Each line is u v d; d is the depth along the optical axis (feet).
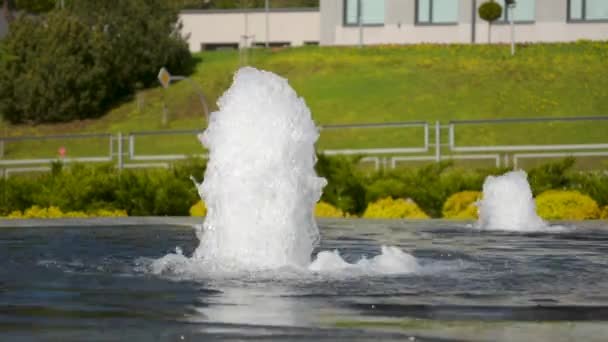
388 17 202.08
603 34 192.75
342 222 43.45
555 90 170.60
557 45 192.03
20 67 187.11
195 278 19.60
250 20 247.09
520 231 37.14
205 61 210.18
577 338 12.35
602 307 15.42
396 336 12.50
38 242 30.12
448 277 19.90
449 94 173.37
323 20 207.62
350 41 205.36
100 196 58.13
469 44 196.03
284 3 326.24
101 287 18.06
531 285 18.52
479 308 15.26
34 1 234.79
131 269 21.45
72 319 14.01
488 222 39.78
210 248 23.41
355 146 148.56
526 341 12.11
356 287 18.10
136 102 187.83
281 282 18.80
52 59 183.62
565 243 30.89
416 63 189.78
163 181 58.80
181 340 12.17
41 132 176.35
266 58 205.16
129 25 195.42
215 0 318.86
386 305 15.61
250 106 23.34
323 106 173.78
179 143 156.56
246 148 23.15
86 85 183.32
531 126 151.94
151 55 196.13
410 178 59.82
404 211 55.36
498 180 39.99
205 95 185.68
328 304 15.69
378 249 28.25
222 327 13.25
